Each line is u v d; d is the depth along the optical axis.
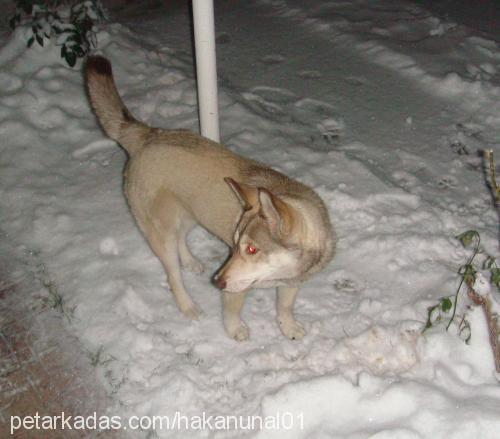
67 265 1.95
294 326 1.74
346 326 1.76
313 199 1.54
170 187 1.62
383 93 2.77
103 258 1.97
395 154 2.42
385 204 2.14
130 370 1.63
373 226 2.07
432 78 2.80
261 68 2.97
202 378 1.62
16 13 2.95
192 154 1.59
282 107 2.69
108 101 1.76
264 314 1.81
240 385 1.61
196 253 2.03
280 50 3.10
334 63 2.99
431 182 2.29
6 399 1.58
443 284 1.84
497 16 3.44
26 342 1.72
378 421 1.49
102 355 1.67
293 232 1.39
